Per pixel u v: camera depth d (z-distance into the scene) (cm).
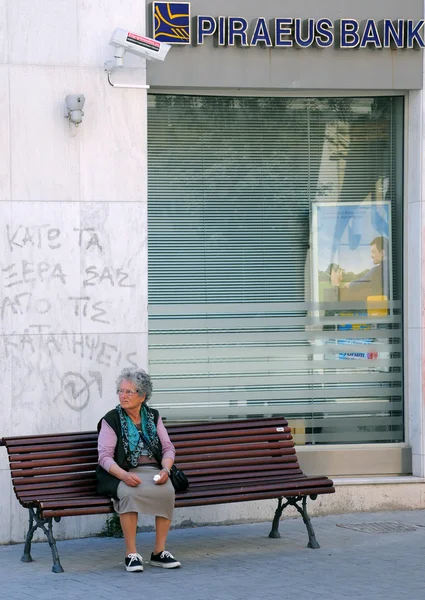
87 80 863
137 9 877
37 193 853
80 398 859
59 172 858
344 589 668
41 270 854
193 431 805
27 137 852
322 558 761
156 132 927
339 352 951
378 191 961
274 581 692
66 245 859
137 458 742
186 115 933
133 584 688
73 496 738
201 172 935
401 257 959
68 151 859
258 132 945
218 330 932
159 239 926
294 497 808
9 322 847
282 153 948
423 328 934
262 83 910
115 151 868
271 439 825
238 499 759
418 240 934
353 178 958
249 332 938
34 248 853
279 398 941
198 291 930
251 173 943
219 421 873
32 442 754
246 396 936
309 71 917
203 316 930
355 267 957
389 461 948
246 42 900
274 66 912
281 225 947
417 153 938
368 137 960
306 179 952
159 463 755
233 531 866
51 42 857
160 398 919
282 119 948
